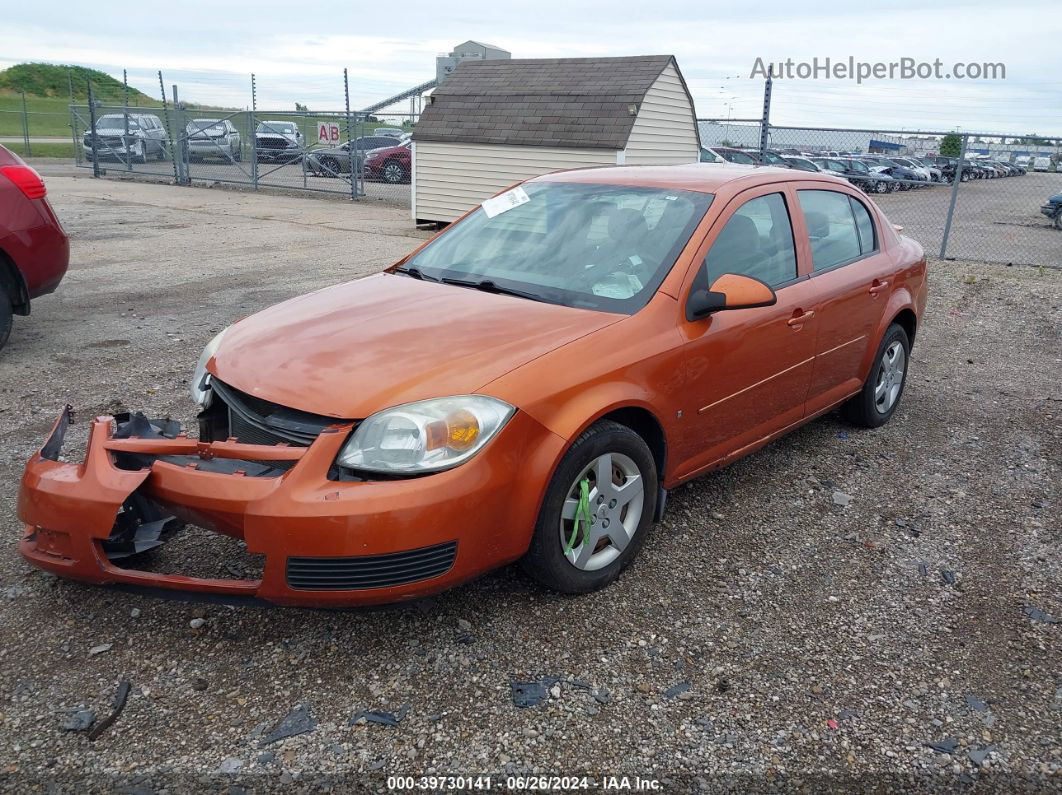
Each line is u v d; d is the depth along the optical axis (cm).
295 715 264
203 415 338
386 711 267
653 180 416
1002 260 1284
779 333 399
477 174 1447
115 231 1348
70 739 252
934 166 3092
